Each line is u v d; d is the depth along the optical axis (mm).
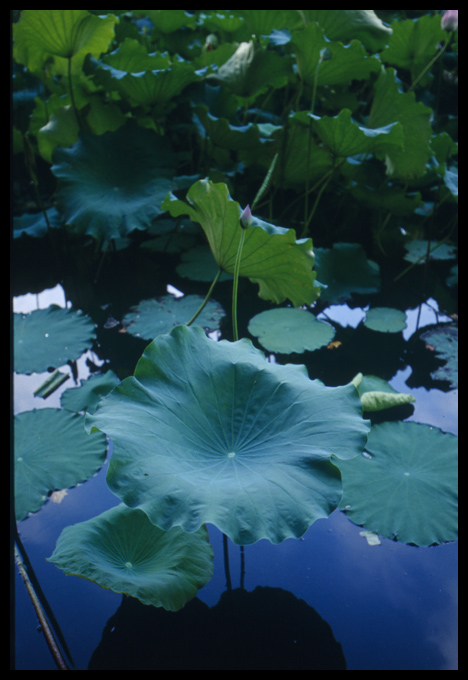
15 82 4184
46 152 3979
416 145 3479
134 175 3492
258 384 1611
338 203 4457
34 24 3137
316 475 1325
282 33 3709
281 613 1566
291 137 3877
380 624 1542
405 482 1978
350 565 1727
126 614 1553
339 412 1489
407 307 3512
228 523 1204
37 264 3811
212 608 1576
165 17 4441
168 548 1551
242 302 3449
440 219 4520
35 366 2682
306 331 2979
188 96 3758
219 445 1482
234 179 4285
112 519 1604
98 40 3471
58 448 2127
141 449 1308
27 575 1654
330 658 1434
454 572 1690
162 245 4113
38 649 1445
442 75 5023
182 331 1635
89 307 3344
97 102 3895
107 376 2518
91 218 3230
